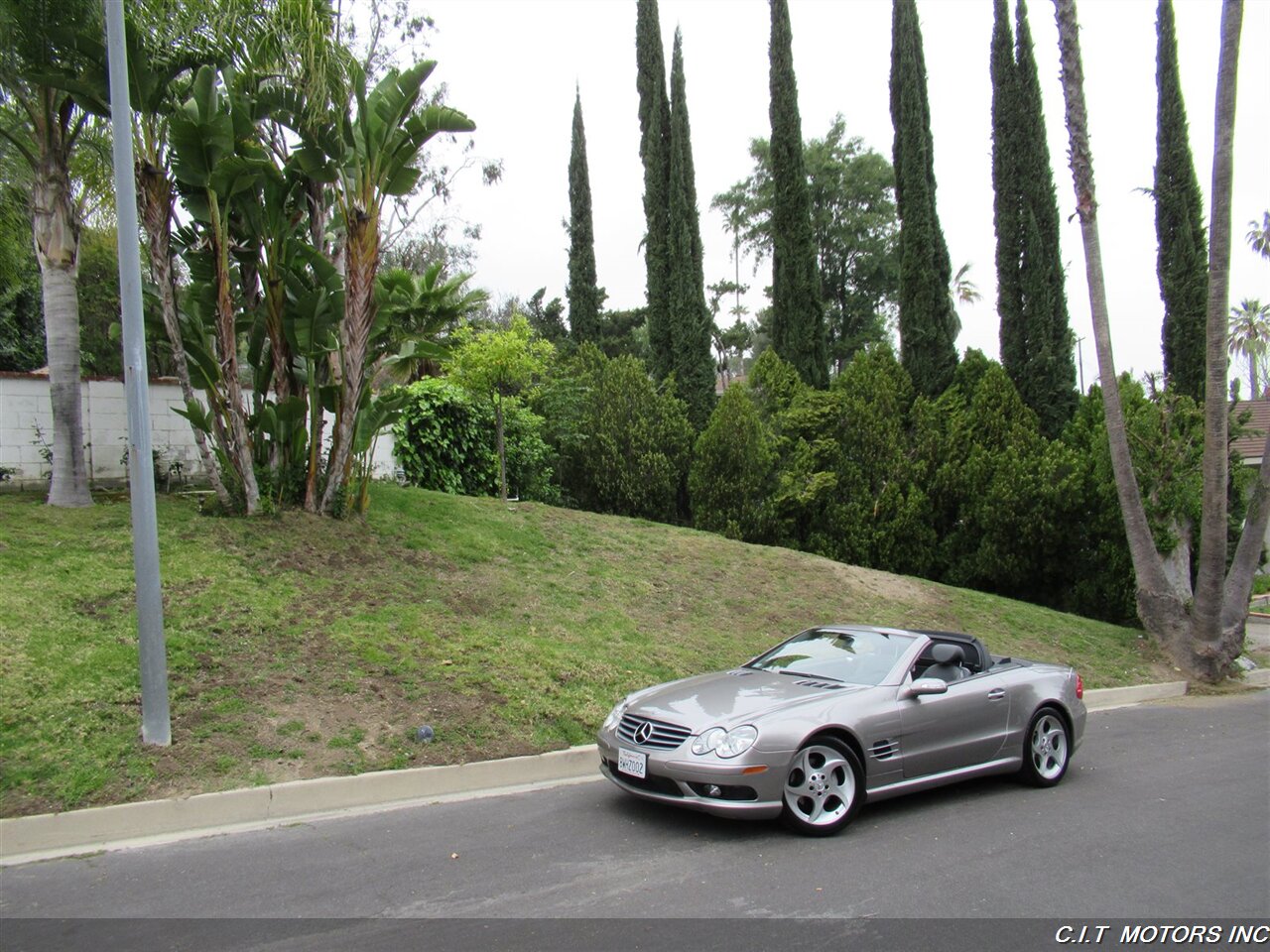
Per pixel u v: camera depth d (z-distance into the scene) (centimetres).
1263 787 750
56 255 1080
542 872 525
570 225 2833
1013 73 2208
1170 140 2256
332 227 1272
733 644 1172
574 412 1858
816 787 599
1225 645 1395
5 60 954
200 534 1026
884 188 4138
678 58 2431
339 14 1188
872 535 1792
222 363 1080
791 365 2141
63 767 613
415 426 1605
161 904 473
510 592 1144
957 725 686
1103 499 1681
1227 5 1287
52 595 826
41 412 1257
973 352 2081
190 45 1005
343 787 658
